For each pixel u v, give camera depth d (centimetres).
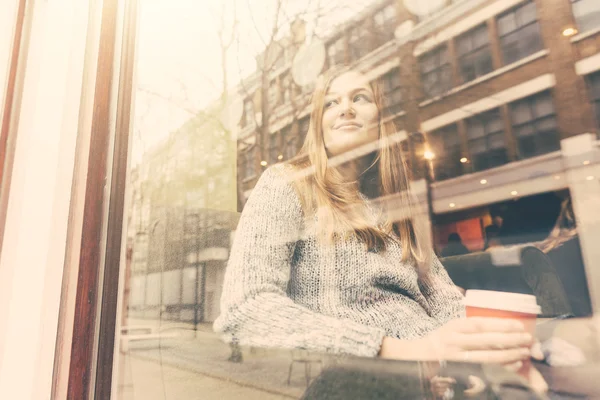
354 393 50
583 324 38
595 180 41
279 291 64
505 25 54
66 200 81
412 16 64
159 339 69
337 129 68
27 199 86
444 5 60
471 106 54
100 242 78
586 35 47
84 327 73
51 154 86
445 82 58
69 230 79
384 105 65
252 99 83
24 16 98
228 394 60
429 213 55
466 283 49
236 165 80
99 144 83
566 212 42
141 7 95
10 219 86
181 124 88
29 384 74
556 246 42
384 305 56
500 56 53
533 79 50
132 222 80
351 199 64
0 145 90
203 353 64
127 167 83
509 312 42
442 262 52
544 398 37
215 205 76
